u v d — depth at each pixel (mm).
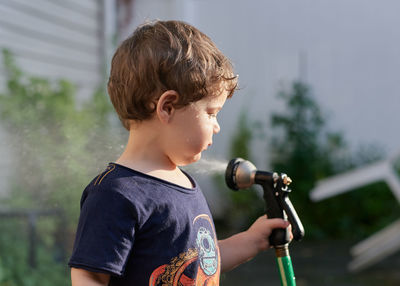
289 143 6891
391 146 6887
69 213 3512
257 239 1583
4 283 3191
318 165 6648
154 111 1374
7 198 3699
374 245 4867
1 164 3811
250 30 7266
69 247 3699
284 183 1553
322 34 7102
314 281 4469
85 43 5363
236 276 4688
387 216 6379
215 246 1426
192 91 1353
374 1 6953
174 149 1381
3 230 3615
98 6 5547
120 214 1268
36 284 3336
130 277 1293
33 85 4363
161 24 1453
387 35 6914
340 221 6375
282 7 7188
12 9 4547
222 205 6949
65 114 4191
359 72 6988
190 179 1496
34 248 3512
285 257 1561
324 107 7043
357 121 6973
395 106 6887
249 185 1593
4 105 4047
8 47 4473
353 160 6852
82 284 1249
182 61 1356
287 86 7133
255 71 7242
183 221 1340
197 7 7352
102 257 1239
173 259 1311
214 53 1421
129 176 1332
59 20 5059
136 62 1381
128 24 6867
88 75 5391
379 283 4383
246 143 7043
